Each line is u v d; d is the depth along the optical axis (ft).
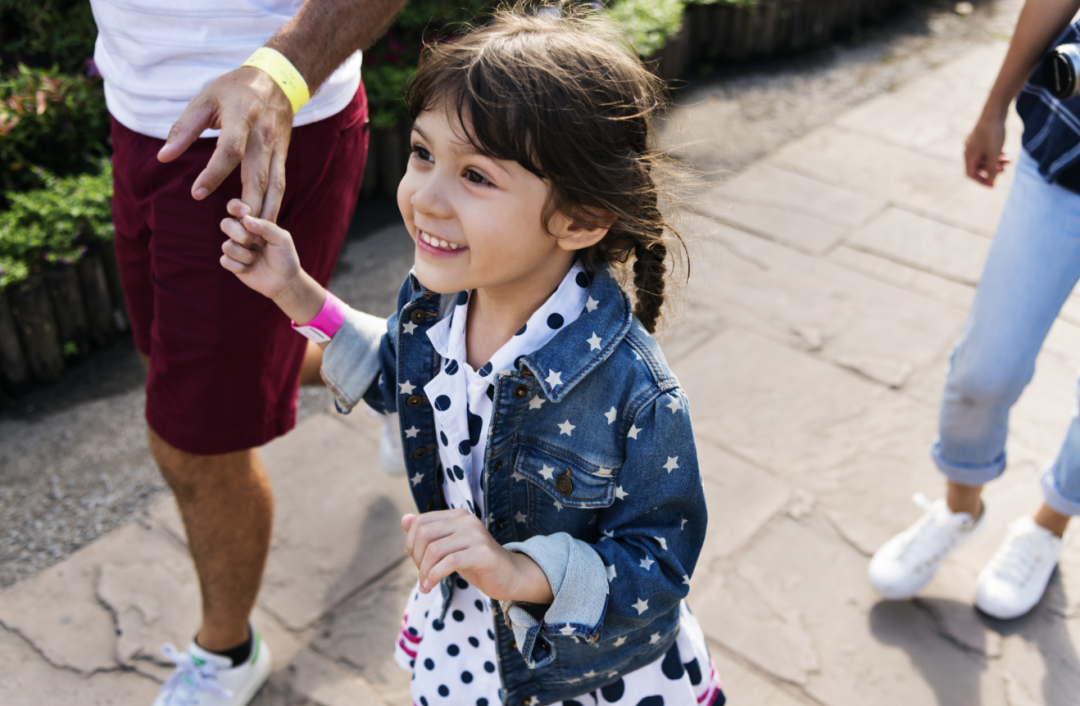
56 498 7.63
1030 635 6.68
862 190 12.81
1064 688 6.31
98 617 6.63
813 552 7.32
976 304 6.04
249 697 6.07
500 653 3.91
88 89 10.68
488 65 2.88
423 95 3.04
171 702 5.76
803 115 14.97
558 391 3.34
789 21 17.07
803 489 7.93
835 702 6.19
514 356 3.47
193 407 5.14
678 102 15.10
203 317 4.93
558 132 2.89
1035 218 5.64
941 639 6.64
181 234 4.82
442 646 4.26
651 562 3.43
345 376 3.94
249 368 5.10
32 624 6.54
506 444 3.55
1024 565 6.84
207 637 5.81
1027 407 8.97
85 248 8.89
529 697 4.04
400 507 7.63
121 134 4.95
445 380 3.68
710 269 10.83
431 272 3.17
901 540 6.95
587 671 3.92
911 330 10.05
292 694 6.15
